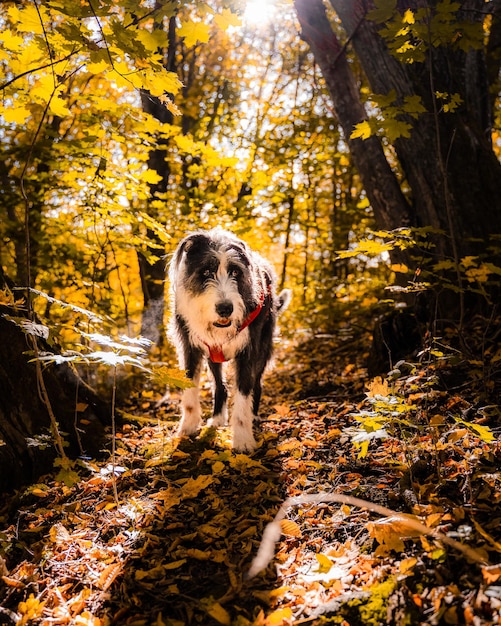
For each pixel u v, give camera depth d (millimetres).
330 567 790
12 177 1983
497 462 969
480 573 693
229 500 1037
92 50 904
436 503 876
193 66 3340
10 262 2559
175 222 2373
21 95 1168
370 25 1801
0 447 1168
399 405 955
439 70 1754
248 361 1373
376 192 1921
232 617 732
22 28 951
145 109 2252
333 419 1434
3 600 830
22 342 1272
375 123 1294
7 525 1035
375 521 846
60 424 1308
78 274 2084
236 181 3113
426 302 1785
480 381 1291
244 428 1335
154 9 972
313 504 983
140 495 1096
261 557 736
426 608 666
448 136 1726
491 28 2354
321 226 3639
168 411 1854
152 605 782
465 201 1711
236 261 1327
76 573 875
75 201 1945
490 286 1646
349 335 2518
